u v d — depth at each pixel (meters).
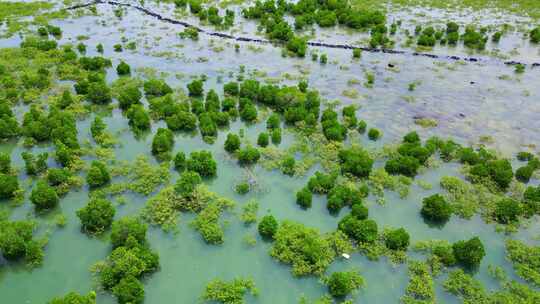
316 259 22.31
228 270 22.31
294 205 26.42
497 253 23.48
